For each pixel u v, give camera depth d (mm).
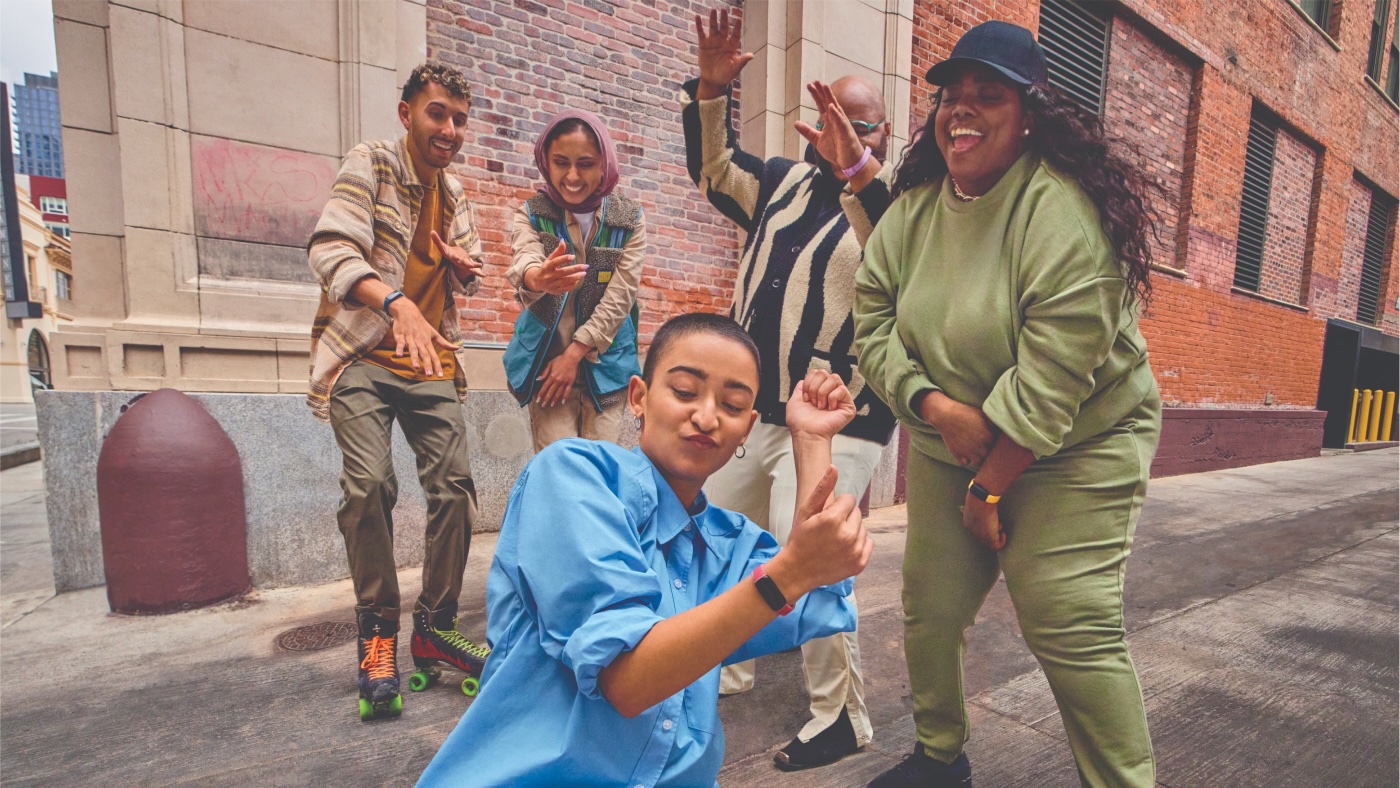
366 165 2125
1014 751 1972
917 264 1530
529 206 2354
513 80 4125
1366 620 3166
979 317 1374
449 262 2332
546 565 826
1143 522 5309
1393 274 12836
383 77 3469
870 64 5102
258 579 3119
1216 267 8422
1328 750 2035
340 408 2127
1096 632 1348
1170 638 2910
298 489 3188
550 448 940
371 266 2145
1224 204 8398
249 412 3084
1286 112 9328
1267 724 2186
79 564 3053
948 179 1508
